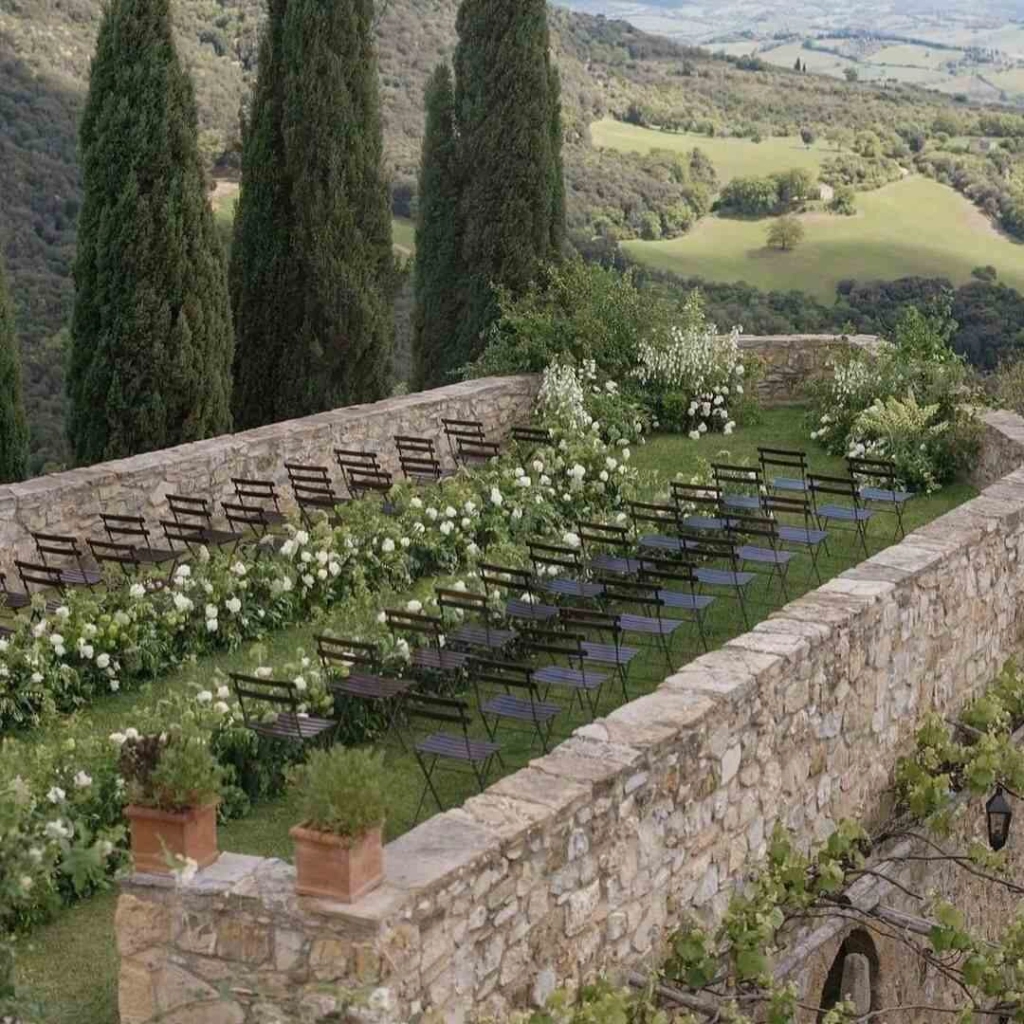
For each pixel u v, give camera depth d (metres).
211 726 8.94
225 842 8.52
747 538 13.24
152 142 15.01
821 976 9.05
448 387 16.52
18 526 12.22
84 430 15.55
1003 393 21.39
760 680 8.22
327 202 17.34
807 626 8.88
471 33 18.78
